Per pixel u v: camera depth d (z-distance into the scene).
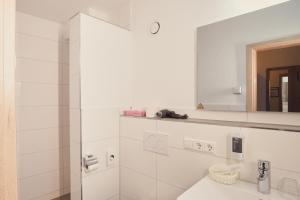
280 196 0.89
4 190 0.34
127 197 1.63
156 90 1.61
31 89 2.07
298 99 1.01
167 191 1.36
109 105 1.61
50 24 2.21
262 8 1.11
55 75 2.26
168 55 1.53
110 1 1.81
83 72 1.43
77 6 1.88
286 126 1.02
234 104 1.21
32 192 2.09
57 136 2.28
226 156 1.09
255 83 1.14
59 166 2.29
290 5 1.03
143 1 1.71
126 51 1.76
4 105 0.34
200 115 1.37
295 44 1.01
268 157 0.97
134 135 1.56
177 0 1.48
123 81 1.73
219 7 1.28
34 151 2.10
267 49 1.10
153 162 1.44
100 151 1.54
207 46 1.32
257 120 1.14
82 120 1.43
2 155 0.34
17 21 1.97
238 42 1.19
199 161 1.20
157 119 1.41
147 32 1.67
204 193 0.97
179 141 1.29
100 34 1.55
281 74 1.06
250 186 0.98
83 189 1.43
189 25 1.42
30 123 2.07
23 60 2.01
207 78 1.32
